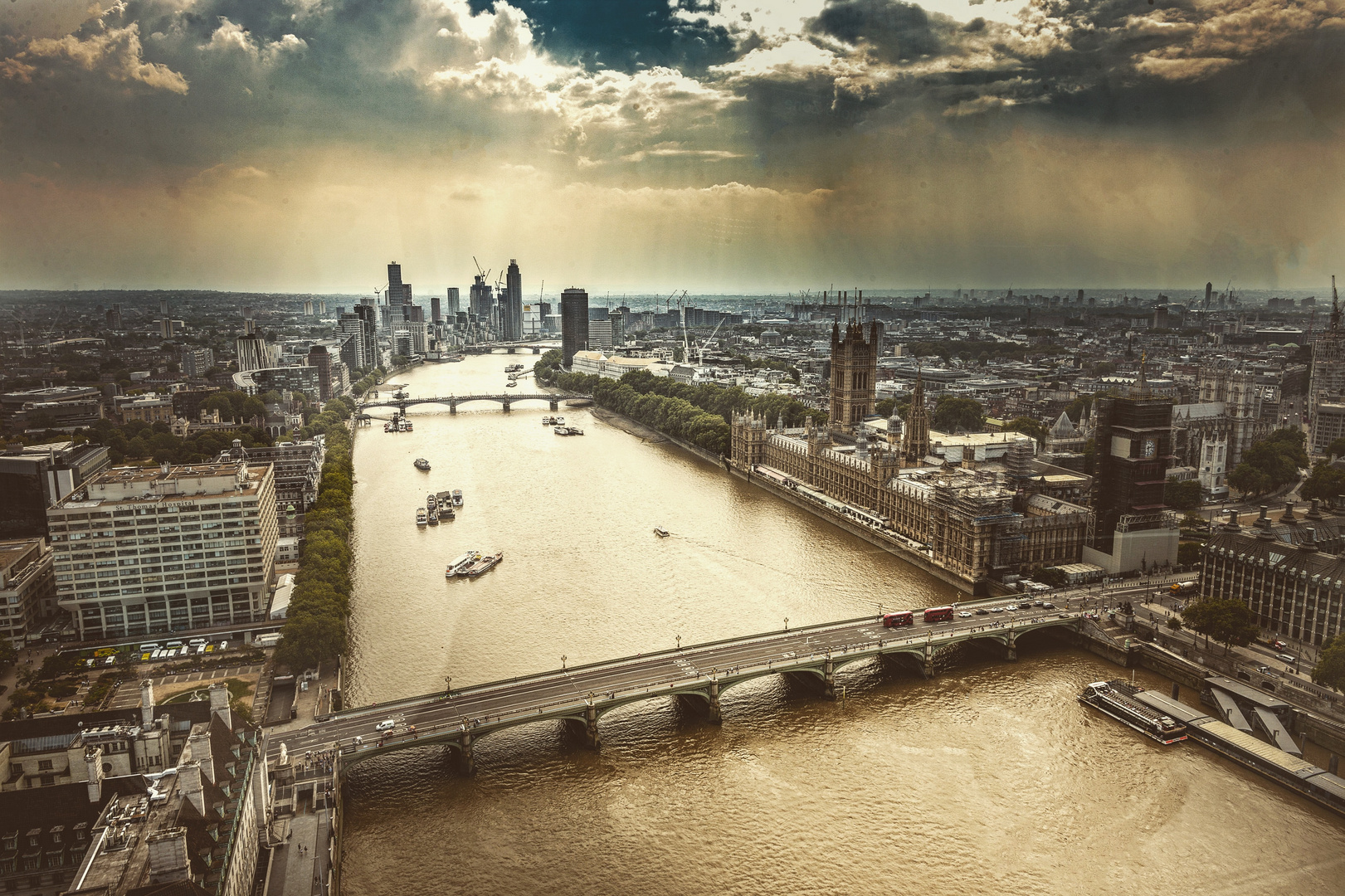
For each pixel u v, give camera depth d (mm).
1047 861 197875
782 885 190375
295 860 186625
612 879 192125
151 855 147500
